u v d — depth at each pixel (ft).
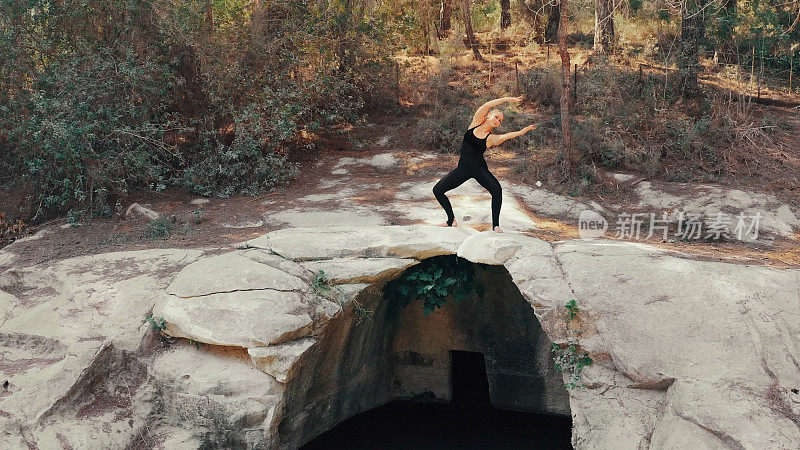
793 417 19.71
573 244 27.04
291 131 41.81
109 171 38.88
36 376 24.67
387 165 43.16
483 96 50.21
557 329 24.20
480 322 33.47
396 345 34.88
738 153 41.73
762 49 52.29
